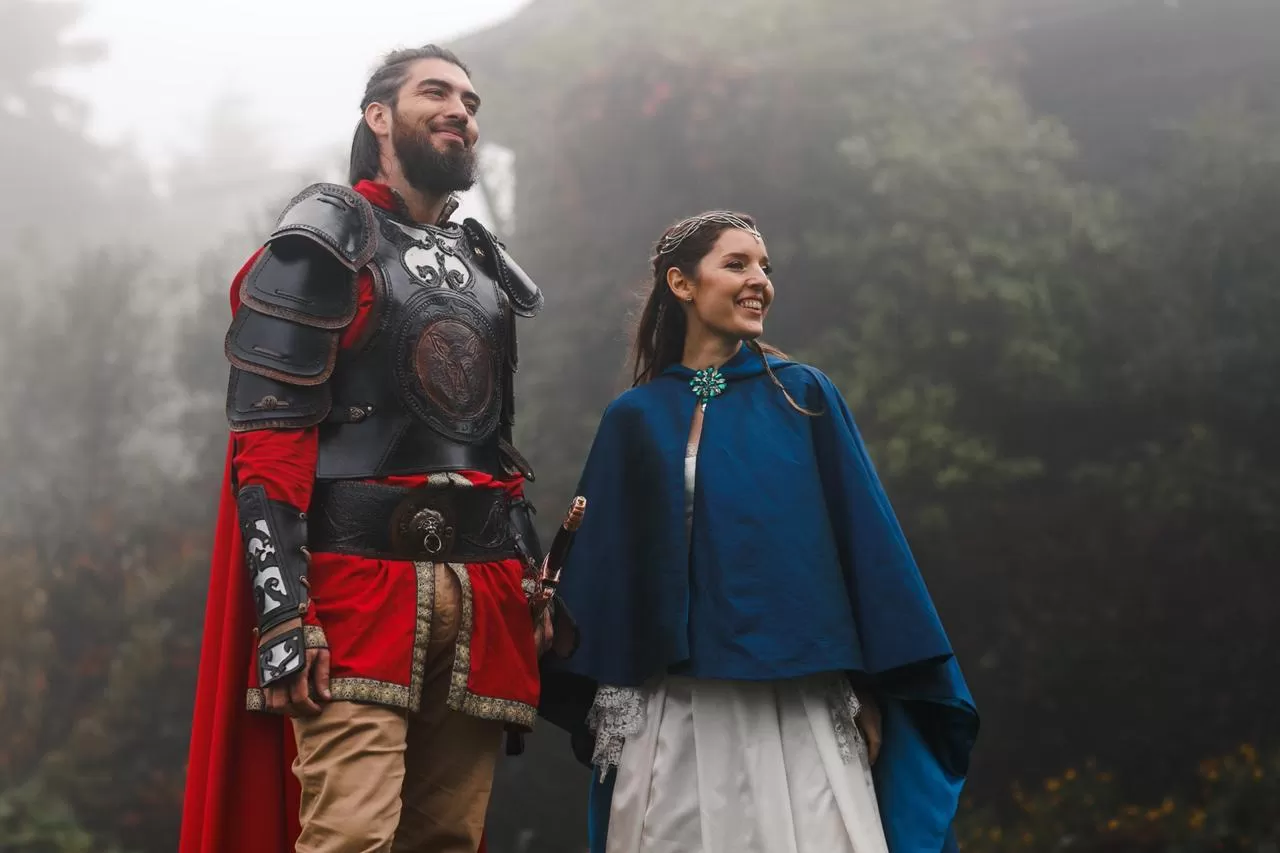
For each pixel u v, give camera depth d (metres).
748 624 3.76
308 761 3.35
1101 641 14.54
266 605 3.26
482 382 3.70
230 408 3.41
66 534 19.03
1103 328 15.59
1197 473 14.57
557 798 15.27
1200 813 12.88
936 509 14.60
